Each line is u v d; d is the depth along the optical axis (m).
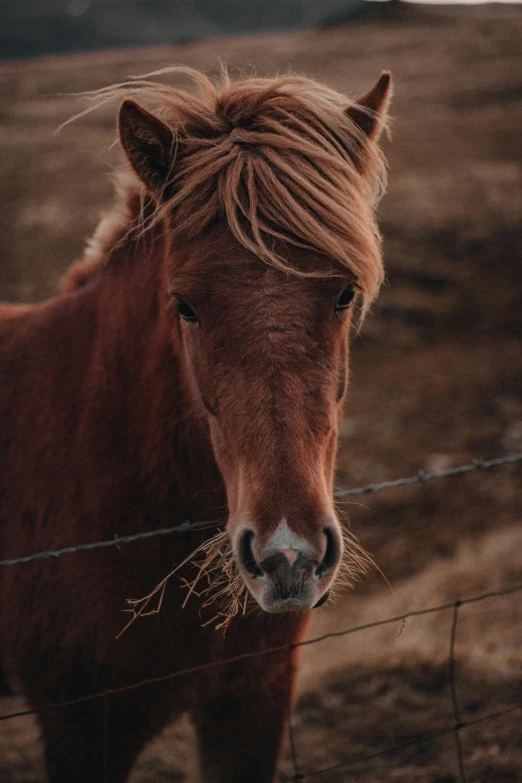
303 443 1.94
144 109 2.28
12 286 15.19
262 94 2.34
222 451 2.16
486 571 6.53
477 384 12.39
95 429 2.67
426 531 8.35
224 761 2.81
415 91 28.19
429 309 15.02
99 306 2.86
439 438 10.84
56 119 27.62
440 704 4.50
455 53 34.22
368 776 4.00
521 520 8.20
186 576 2.55
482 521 8.40
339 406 2.31
